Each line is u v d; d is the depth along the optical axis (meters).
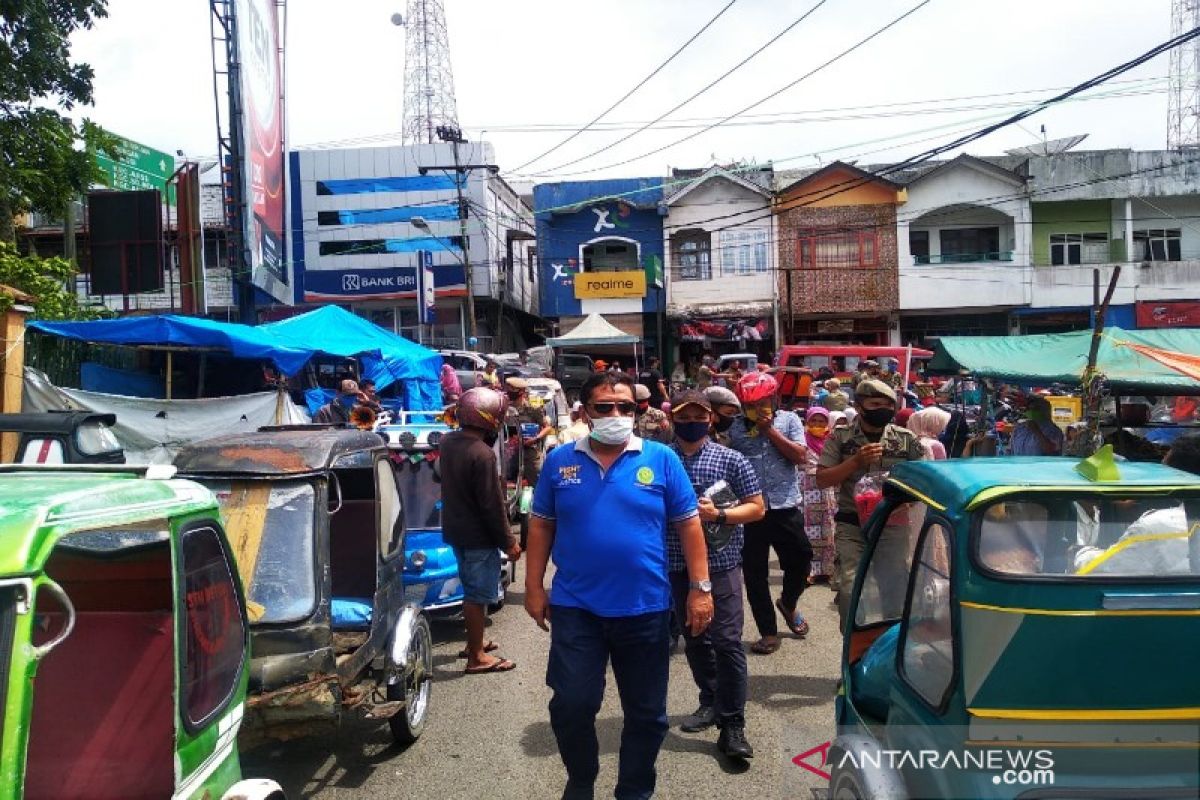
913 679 2.89
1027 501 2.63
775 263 31.12
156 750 3.00
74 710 3.08
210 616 3.13
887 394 5.40
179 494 3.01
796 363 21.64
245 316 16.73
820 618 7.42
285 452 4.64
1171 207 30.81
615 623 3.79
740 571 4.87
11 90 14.62
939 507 2.81
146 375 12.79
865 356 21.31
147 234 15.97
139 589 3.16
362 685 4.88
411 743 5.11
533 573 3.96
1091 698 2.46
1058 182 30.70
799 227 31.06
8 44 14.50
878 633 3.81
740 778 4.57
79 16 15.41
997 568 2.54
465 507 6.14
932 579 2.86
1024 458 3.31
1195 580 2.49
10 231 15.16
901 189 30.38
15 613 2.14
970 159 30.38
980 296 30.56
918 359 22.38
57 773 3.00
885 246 30.75
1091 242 31.08
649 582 3.81
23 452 6.62
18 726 2.10
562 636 3.80
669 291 31.59
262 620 4.17
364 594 5.74
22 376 9.82
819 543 8.61
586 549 3.81
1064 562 2.62
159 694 3.06
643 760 3.87
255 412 11.03
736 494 4.84
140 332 10.79
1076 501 2.66
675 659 6.62
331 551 5.81
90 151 15.85
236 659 3.28
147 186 26.47
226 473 4.55
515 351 37.88
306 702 4.05
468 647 6.34
